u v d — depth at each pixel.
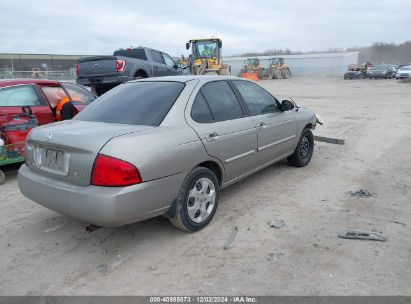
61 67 59.06
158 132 3.46
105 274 3.20
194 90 4.06
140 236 3.85
